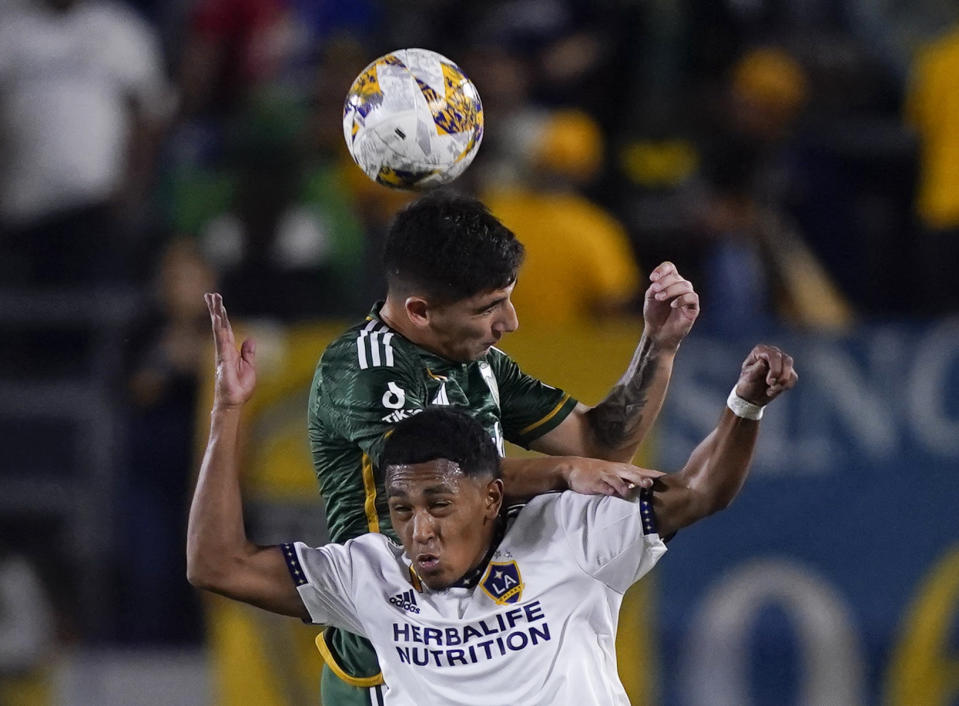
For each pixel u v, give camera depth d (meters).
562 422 16.66
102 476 31.08
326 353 15.73
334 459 15.80
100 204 35.72
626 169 35.81
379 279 32.88
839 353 27.95
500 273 15.12
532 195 31.88
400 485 14.35
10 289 34.25
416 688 14.94
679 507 14.63
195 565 14.84
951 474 27.64
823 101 38.78
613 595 14.95
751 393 14.16
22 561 30.97
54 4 36.41
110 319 32.66
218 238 32.59
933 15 41.78
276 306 31.78
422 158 15.40
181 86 39.25
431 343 15.43
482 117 15.80
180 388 30.86
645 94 36.84
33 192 35.38
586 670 14.70
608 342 27.59
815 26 41.28
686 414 27.72
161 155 37.72
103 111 36.03
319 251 32.22
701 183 35.06
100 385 31.41
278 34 40.12
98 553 30.91
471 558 14.66
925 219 34.41
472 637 14.74
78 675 30.08
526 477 15.32
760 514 27.84
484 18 38.97
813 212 35.84
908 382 27.81
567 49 37.38
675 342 16.11
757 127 35.31
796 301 33.28
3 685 30.38
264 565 14.96
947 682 27.42
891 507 27.69
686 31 37.38
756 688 27.62
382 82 15.45
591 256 31.34
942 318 28.39
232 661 28.00
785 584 27.69
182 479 30.81
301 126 32.91
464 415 14.64
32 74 35.78
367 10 40.78
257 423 27.97
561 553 14.85
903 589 27.50
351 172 35.44
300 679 27.88
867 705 27.44
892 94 39.44
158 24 42.16
